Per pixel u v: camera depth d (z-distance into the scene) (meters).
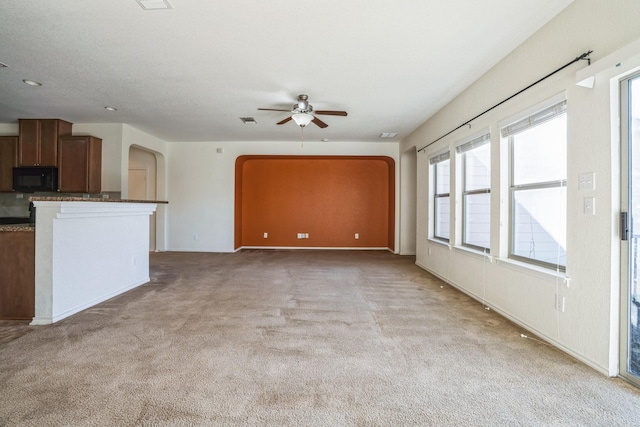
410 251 6.89
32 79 3.58
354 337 2.47
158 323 2.74
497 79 3.10
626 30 1.78
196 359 2.09
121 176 5.44
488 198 3.53
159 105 4.50
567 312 2.21
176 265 5.52
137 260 4.07
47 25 2.49
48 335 2.47
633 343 1.86
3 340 2.37
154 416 1.52
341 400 1.66
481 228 3.67
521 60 2.73
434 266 4.80
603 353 1.94
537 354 2.20
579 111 2.10
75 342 2.34
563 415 1.55
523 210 2.88
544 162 2.63
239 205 7.42
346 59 3.06
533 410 1.59
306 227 7.68
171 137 6.68
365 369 1.99
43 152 5.10
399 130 5.93
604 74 1.90
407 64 3.16
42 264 2.72
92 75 3.47
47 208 2.73
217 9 2.29
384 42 2.74
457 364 2.05
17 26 2.50
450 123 4.25
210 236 7.11
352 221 7.66
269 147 7.03
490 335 2.52
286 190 7.67
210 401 1.64
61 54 2.99
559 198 2.47
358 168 7.64
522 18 2.37
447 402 1.65
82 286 3.10
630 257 1.84
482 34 2.59
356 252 7.20
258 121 5.36
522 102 2.71
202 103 4.41
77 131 5.45
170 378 1.86
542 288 2.46
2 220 5.09
